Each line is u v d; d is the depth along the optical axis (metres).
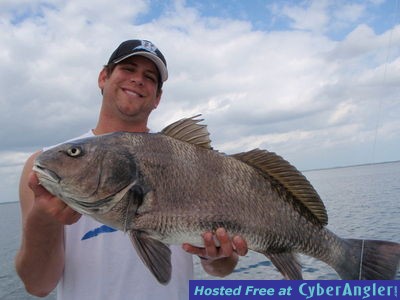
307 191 0.80
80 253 0.80
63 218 0.67
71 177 0.67
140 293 0.78
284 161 0.79
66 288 0.79
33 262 0.70
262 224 0.75
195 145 0.76
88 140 0.71
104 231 0.81
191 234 0.71
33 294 0.78
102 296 0.77
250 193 0.76
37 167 0.66
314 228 0.80
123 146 0.72
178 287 0.83
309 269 2.11
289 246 0.78
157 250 0.69
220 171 0.75
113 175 0.69
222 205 0.73
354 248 0.84
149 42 0.96
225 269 0.87
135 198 0.69
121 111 0.93
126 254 0.80
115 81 0.92
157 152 0.73
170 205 0.71
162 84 1.00
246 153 0.79
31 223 0.66
